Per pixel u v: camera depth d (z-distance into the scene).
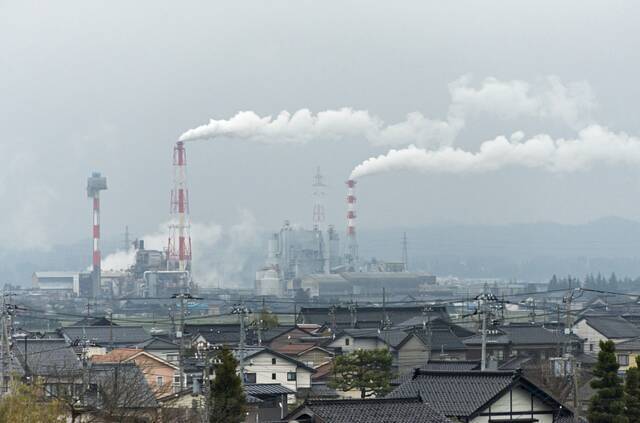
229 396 101.50
